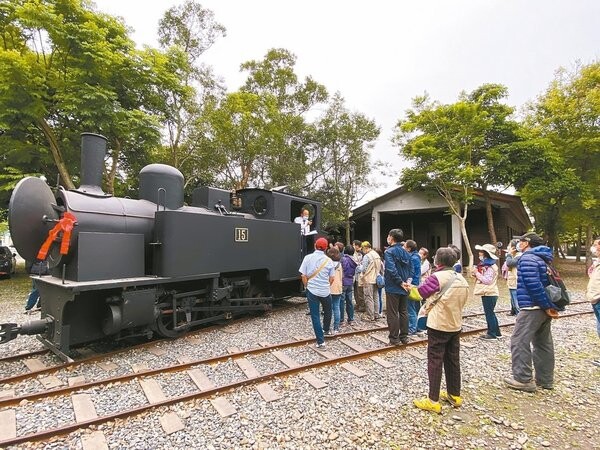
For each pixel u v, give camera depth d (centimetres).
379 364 445
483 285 557
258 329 616
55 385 379
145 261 549
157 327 523
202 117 1502
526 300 369
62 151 1145
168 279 512
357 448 267
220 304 641
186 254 543
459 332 329
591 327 644
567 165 1532
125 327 462
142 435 281
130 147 1285
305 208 941
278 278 748
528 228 2762
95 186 524
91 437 276
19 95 934
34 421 303
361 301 796
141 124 1064
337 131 1764
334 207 1783
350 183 1806
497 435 286
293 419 308
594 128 1434
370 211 1839
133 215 525
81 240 441
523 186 1500
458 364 331
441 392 358
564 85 1541
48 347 460
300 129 1798
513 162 1359
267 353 485
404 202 1689
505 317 719
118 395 353
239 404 335
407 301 581
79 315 464
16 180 1036
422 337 572
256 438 279
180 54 1234
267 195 779
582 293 1071
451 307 312
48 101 1027
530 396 358
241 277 688
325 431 289
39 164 1123
